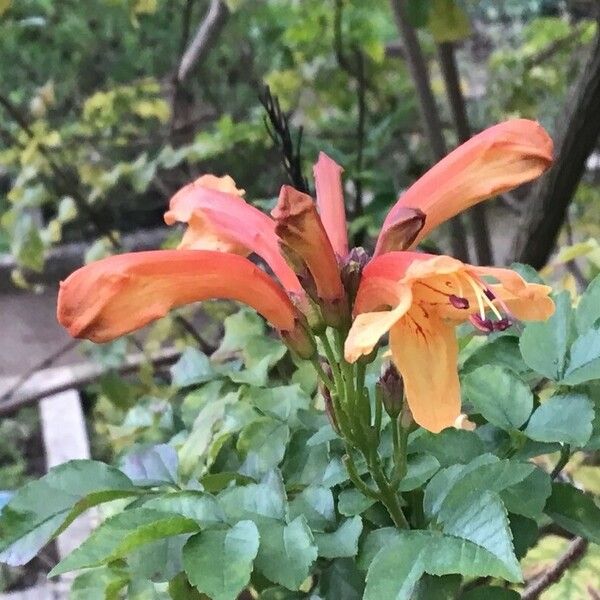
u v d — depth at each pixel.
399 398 0.16
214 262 0.15
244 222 0.17
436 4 0.34
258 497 0.16
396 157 0.57
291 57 0.51
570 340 0.19
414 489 0.17
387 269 0.14
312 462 0.19
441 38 0.35
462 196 0.16
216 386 0.25
